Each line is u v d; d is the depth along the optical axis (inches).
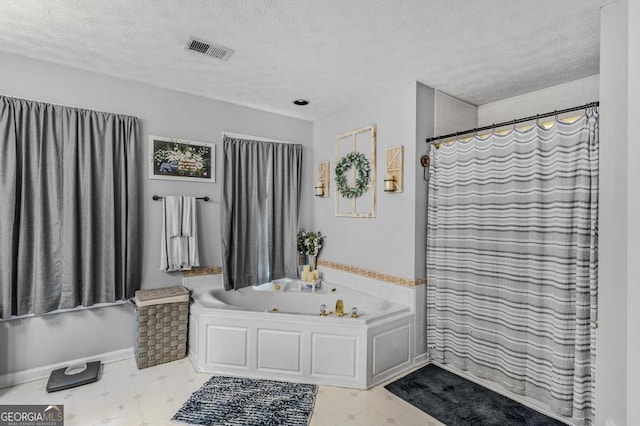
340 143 141.9
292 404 89.0
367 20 75.9
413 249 111.5
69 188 100.6
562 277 83.4
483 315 101.0
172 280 122.4
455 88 115.8
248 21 76.9
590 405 79.7
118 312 112.0
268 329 102.8
